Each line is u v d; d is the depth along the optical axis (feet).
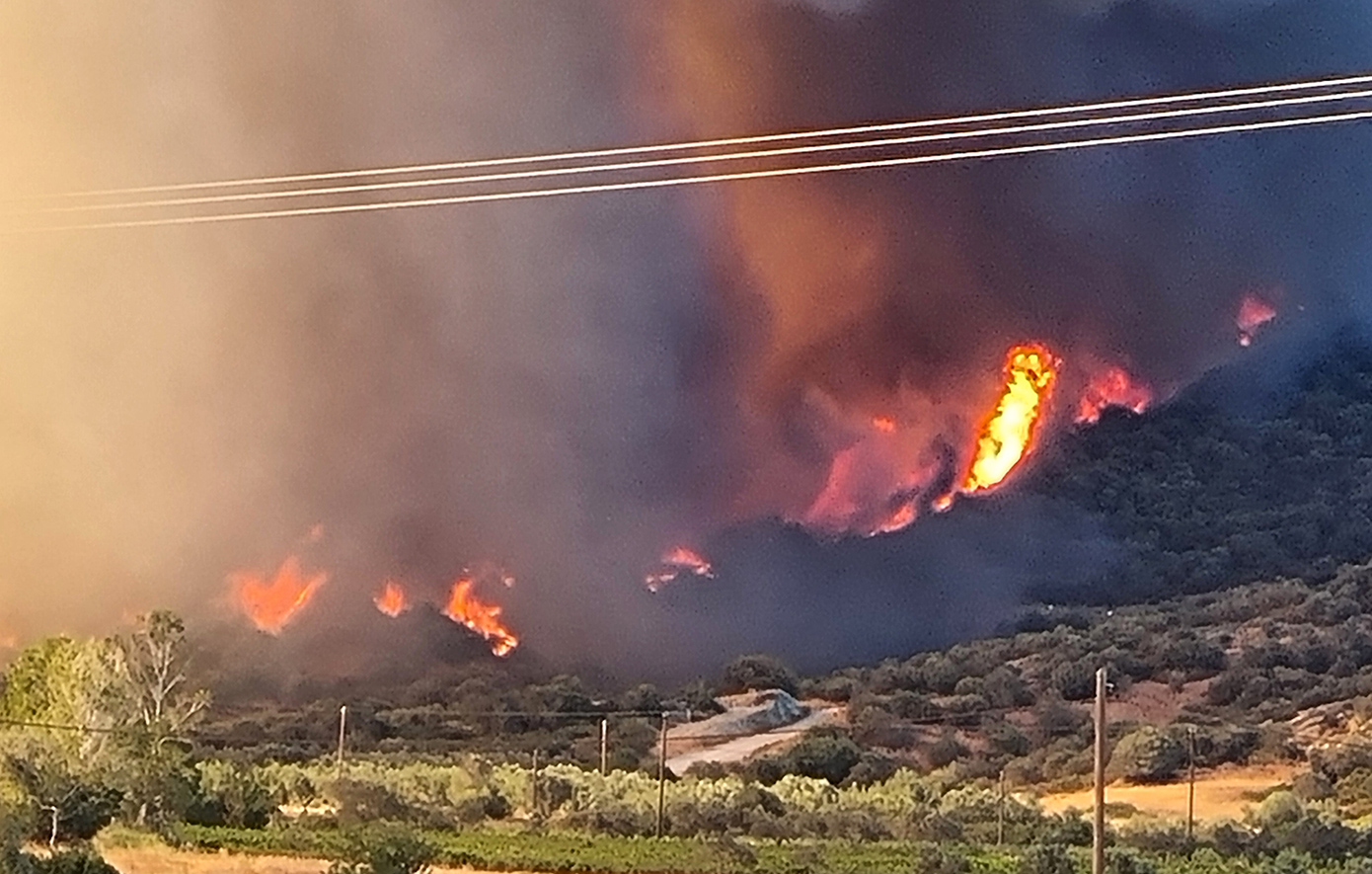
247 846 157.69
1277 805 194.29
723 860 164.35
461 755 233.76
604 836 182.50
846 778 230.07
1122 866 167.02
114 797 166.20
